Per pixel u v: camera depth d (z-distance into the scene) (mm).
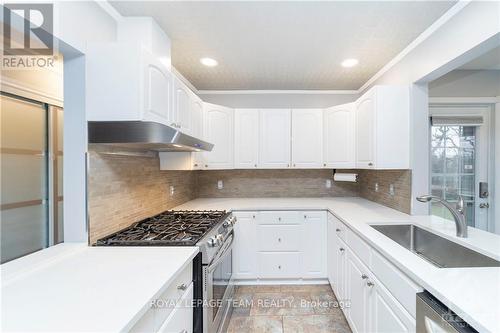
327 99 3402
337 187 3436
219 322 1801
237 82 3098
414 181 2145
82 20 1399
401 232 1962
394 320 1229
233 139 3105
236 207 2723
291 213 2719
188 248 1421
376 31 1924
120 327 718
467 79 2605
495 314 758
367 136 2318
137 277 1044
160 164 2340
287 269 2723
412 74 2123
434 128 2699
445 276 1019
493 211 2598
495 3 1352
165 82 1677
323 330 1972
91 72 1420
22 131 1893
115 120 1420
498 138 2582
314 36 2000
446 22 1712
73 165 1443
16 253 1868
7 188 1812
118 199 1730
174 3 1583
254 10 1662
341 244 2186
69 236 1449
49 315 776
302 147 3113
